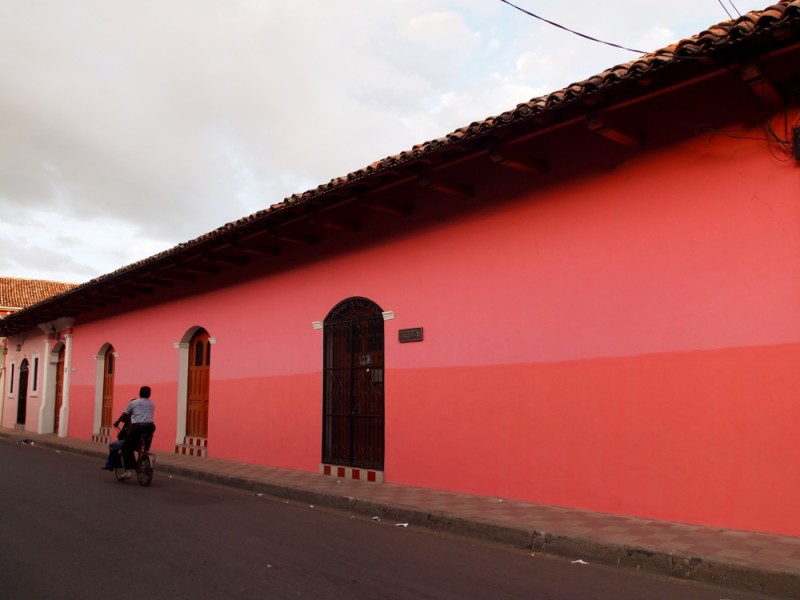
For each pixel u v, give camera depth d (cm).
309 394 1113
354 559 577
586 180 746
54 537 657
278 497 934
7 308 3072
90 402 1952
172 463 1252
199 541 642
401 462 931
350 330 1045
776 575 474
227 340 1345
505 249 824
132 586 492
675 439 649
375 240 1013
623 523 640
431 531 701
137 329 1711
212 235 1105
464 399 854
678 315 657
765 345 598
